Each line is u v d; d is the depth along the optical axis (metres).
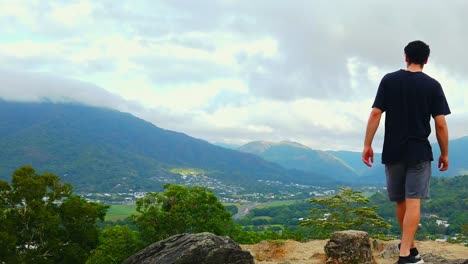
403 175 5.85
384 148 5.88
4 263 29.42
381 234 25.28
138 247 29.30
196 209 30.67
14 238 29.52
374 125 5.78
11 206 31.67
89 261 28.95
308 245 12.55
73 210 33.41
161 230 29.70
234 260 7.38
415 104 5.63
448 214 170.62
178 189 31.41
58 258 32.41
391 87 5.75
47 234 32.22
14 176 32.38
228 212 31.73
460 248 11.45
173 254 7.53
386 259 9.56
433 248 11.40
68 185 34.88
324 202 27.28
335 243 8.48
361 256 8.33
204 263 7.25
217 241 7.70
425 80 5.65
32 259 30.58
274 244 12.44
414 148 5.63
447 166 5.70
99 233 34.91
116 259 28.50
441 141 5.61
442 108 5.61
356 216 26.36
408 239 5.70
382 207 171.38
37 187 32.41
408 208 5.71
